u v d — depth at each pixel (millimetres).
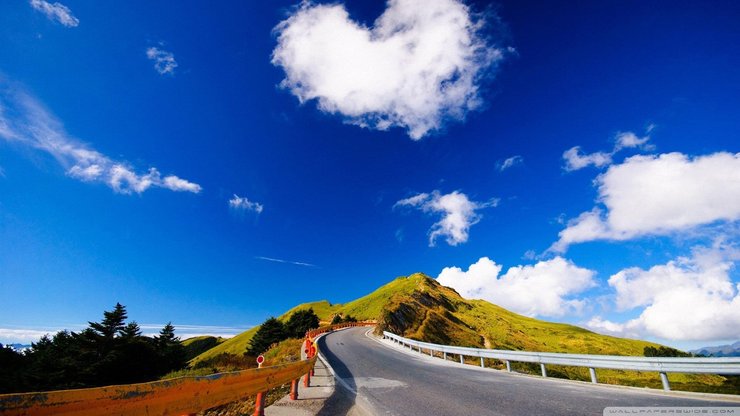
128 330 40250
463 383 9711
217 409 8109
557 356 10961
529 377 11047
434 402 7277
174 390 3471
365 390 8789
